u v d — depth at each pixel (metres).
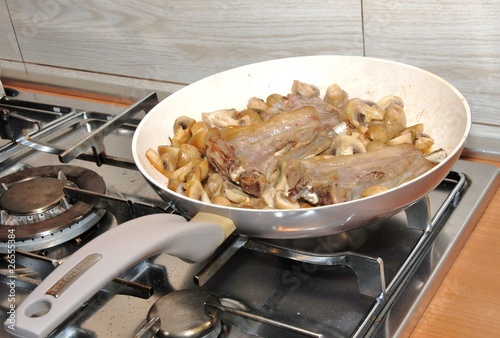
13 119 1.15
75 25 1.35
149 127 0.91
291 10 1.07
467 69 0.96
